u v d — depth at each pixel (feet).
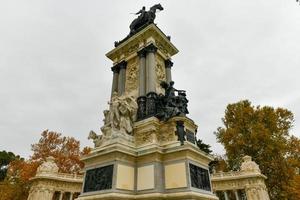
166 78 95.86
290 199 133.08
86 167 65.98
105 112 77.82
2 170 257.75
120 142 64.03
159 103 77.92
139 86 84.99
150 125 70.23
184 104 76.33
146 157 62.39
